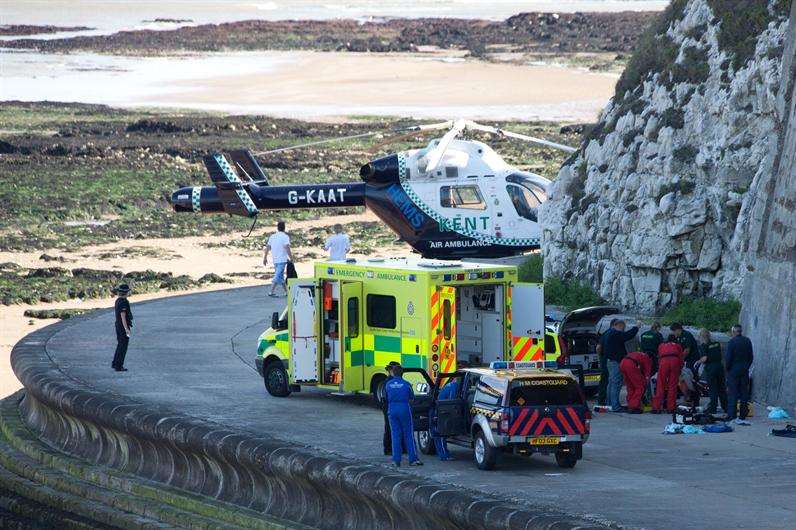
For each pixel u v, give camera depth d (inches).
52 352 4589.1
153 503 3125.0
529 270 5511.8
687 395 3750.0
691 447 3211.1
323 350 3799.2
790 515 2455.7
